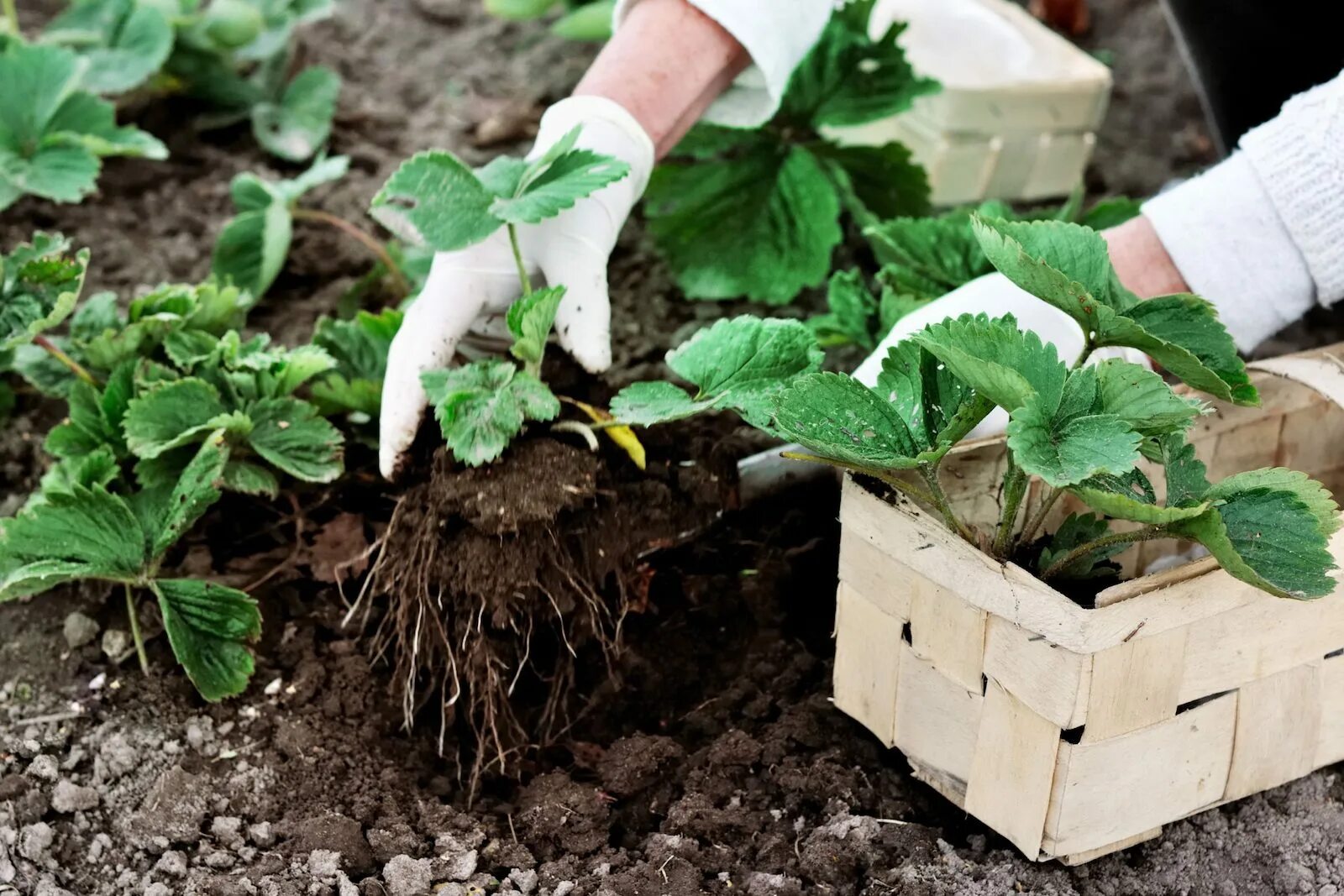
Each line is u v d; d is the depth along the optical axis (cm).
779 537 161
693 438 147
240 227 188
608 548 135
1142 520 100
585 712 146
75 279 153
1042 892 121
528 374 131
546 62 265
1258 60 192
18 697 145
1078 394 104
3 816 131
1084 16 285
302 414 154
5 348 150
